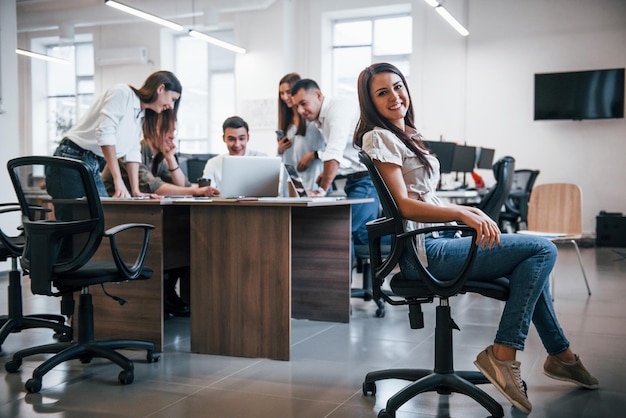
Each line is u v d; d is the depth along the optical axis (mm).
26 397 2365
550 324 2387
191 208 3033
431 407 2207
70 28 10852
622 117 8664
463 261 2053
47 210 3072
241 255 2945
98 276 2500
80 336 2662
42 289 2430
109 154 3375
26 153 12047
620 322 3672
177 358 2930
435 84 9562
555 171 9102
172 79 3564
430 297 2160
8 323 3131
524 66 9148
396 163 2074
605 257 7234
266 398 2334
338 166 4184
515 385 2082
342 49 10359
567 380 2412
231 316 2973
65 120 11992
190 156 6070
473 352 2980
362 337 3330
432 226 2045
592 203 8961
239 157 3359
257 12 10023
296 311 3836
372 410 2195
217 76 11039
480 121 9398
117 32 11180
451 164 7059
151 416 2150
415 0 9547
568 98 8820
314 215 3773
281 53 9930
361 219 4008
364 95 2172
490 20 9273
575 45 8906
